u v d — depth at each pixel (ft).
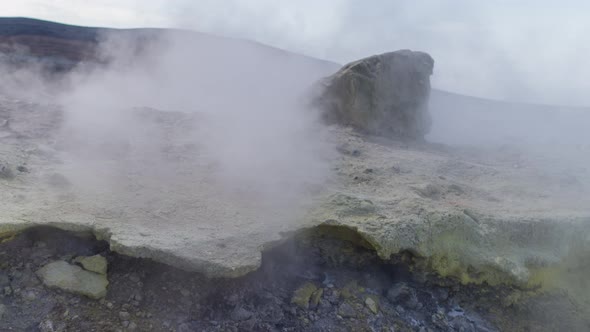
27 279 11.66
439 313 14.47
